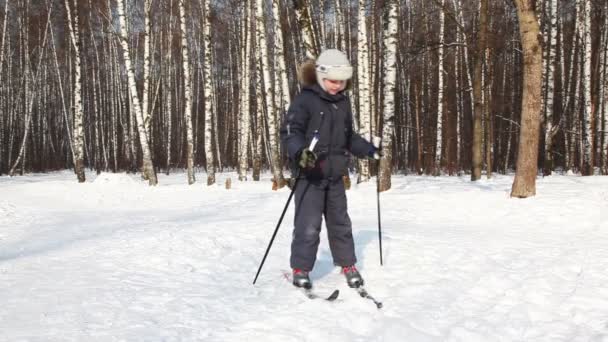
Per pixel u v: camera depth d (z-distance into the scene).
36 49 35.84
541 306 3.39
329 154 3.69
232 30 28.05
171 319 2.98
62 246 5.84
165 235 5.82
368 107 13.90
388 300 3.42
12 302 3.29
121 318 2.98
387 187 11.38
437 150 21.80
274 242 5.62
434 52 22.16
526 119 8.52
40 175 30.36
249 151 35.34
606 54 20.11
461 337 2.79
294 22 28.36
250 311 3.17
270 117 15.09
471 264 4.46
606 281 3.96
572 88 26.00
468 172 26.80
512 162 30.28
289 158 3.65
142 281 3.89
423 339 2.74
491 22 22.55
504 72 26.50
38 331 2.75
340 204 3.78
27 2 31.66
